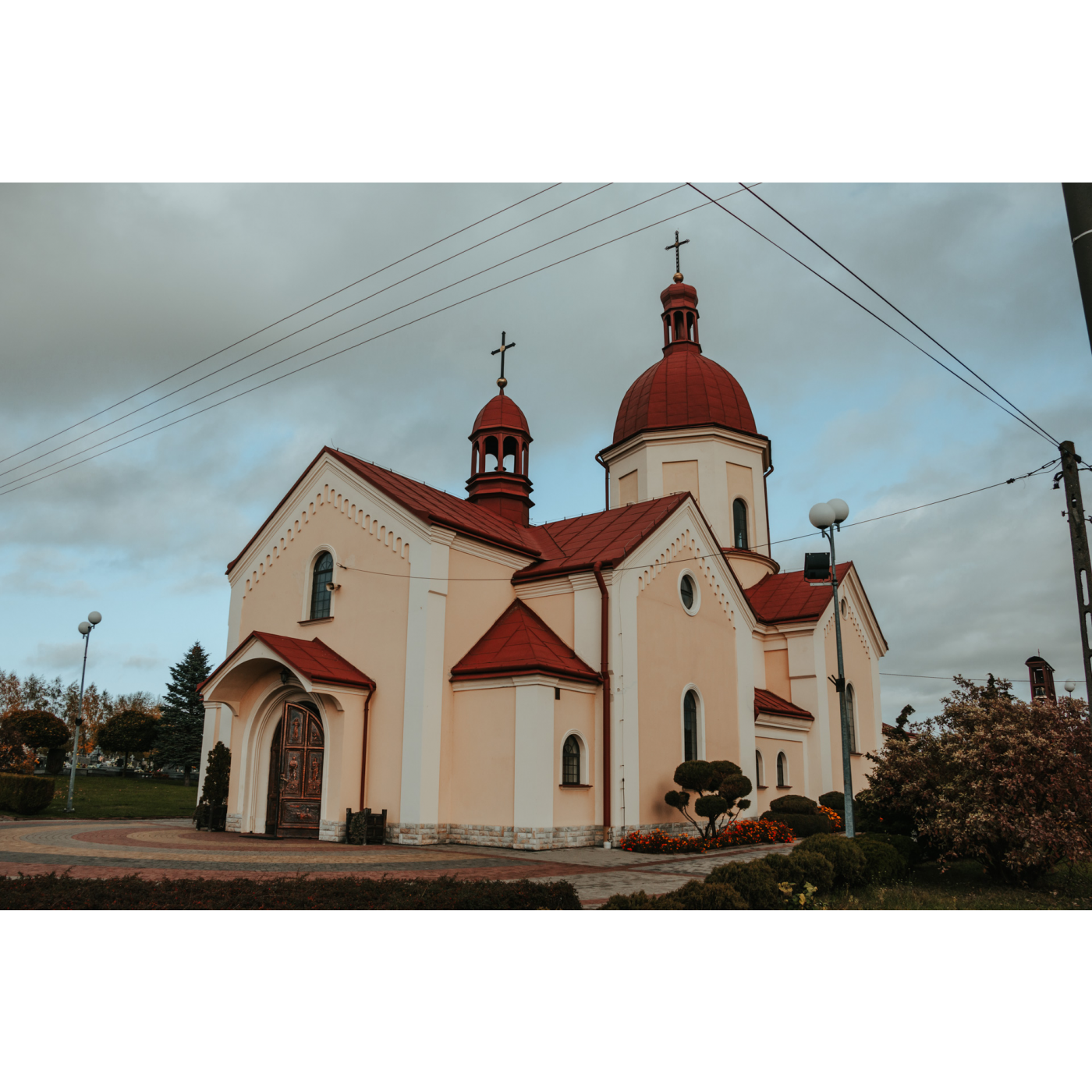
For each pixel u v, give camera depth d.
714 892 9.56
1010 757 13.98
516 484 28.50
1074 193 8.25
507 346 30.73
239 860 15.28
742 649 25.92
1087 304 8.00
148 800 34.34
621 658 21.17
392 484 22.72
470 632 21.53
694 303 36.41
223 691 21.44
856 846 13.48
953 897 13.27
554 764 19.53
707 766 20.98
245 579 25.00
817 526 17.00
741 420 33.44
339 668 20.62
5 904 8.91
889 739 17.47
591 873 14.99
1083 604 14.83
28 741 43.50
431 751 19.64
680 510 24.28
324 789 19.91
